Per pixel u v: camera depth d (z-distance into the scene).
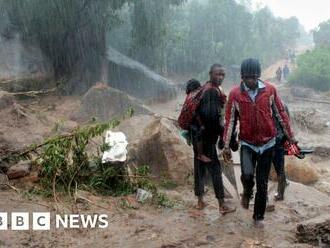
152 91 22.00
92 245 4.64
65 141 6.36
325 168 12.62
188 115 5.55
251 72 4.93
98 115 13.63
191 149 7.73
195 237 4.94
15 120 10.56
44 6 18.91
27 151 6.85
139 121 8.56
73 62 20.48
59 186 6.20
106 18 20.66
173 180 7.34
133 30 22.31
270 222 5.52
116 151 6.63
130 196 6.25
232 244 4.77
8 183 6.13
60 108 14.94
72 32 20.23
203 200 6.15
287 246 4.75
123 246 4.64
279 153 6.38
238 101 5.06
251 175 5.14
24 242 4.55
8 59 17.08
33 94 12.81
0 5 18.69
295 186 7.60
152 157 7.64
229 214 5.69
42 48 19.91
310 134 16.94
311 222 4.96
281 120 5.18
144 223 5.29
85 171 6.50
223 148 5.29
